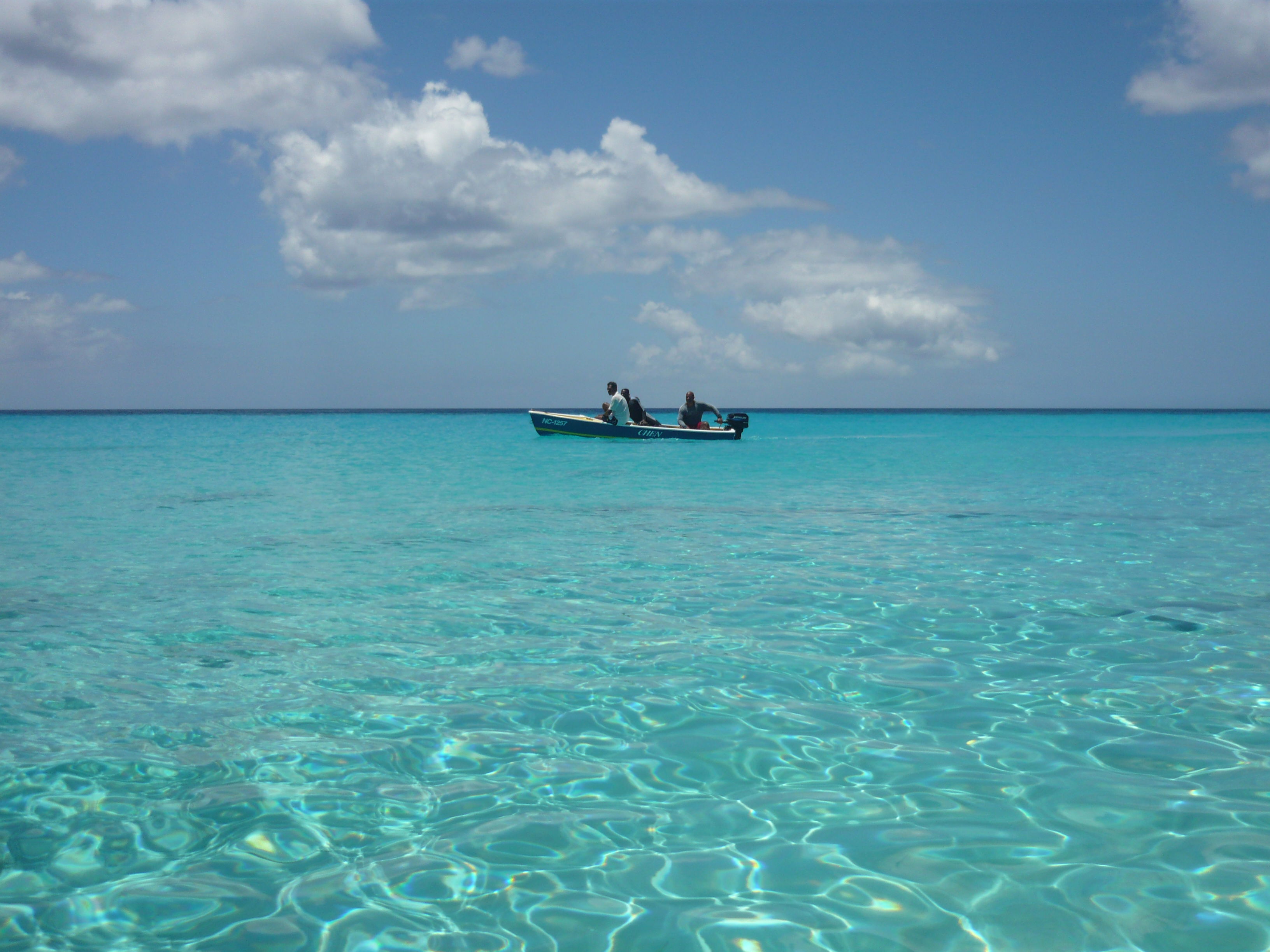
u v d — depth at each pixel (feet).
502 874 6.95
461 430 136.05
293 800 8.24
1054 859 7.07
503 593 16.99
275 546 22.58
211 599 16.51
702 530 25.26
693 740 9.65
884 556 20.76
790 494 35.29
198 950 5.97
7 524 26.78
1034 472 46.29
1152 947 5.90
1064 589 17.11
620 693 11.18
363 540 23.53
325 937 6.13
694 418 71.10
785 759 9.14
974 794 8.26
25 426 162.71
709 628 14.30
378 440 95.09
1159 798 8.11
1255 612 15.15
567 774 8.82
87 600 16.40
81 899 6.61
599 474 45.11
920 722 10.15
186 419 263.90
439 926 6.26
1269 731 9.75
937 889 6.66
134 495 36.01
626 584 17.70
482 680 11.72
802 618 14.94
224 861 7.18
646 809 8.06
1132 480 41.04
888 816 7.84
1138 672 11.87
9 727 10.04
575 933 6.13
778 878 6.85
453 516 28.53
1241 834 7.41
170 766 9.02
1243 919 6.19
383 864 7.13
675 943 6.02
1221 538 23.32
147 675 11.93
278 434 114.93
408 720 10.28
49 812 7.99
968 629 14.16
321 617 15.12
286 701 10.91
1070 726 9.96
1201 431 117.60
